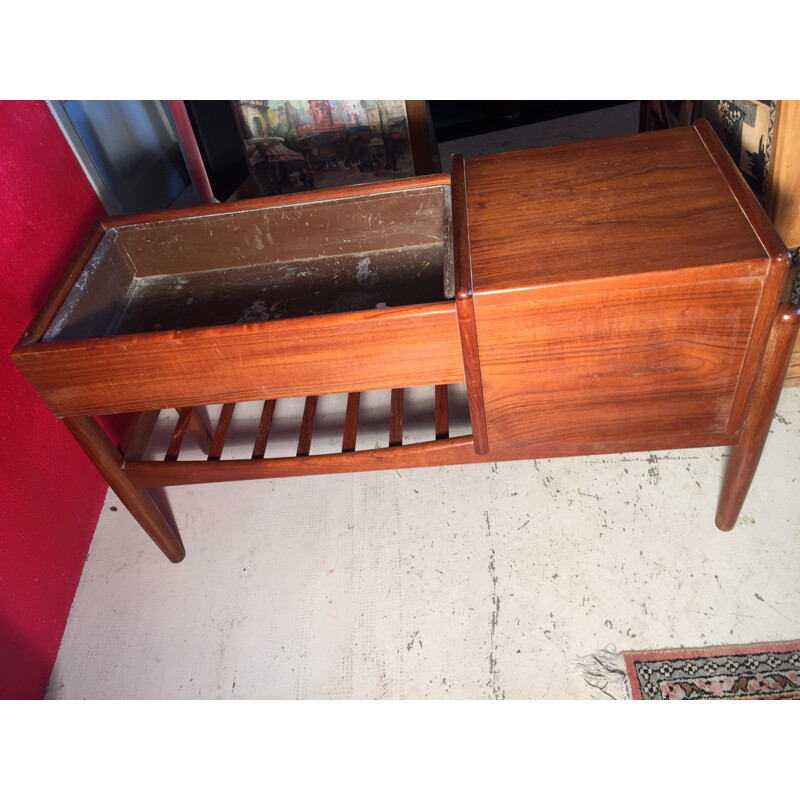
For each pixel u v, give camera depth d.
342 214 1.94
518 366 1.48
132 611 2.00
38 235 1.95
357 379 1.56
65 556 2.05
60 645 1.96
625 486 2.01
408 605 1.87
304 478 2.23
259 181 3.04
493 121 3.89
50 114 2.02
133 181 2.53
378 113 2.82
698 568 1.79
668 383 1.51
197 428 2.32
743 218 1.40
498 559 1.91
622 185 1.58
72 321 1.75
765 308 1.34
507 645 1.74
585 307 1.37
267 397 1.62
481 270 1.42
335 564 2.00
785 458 1.97
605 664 1.67
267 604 1.95
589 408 1.58
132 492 1.88
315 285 1.96
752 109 1.79
